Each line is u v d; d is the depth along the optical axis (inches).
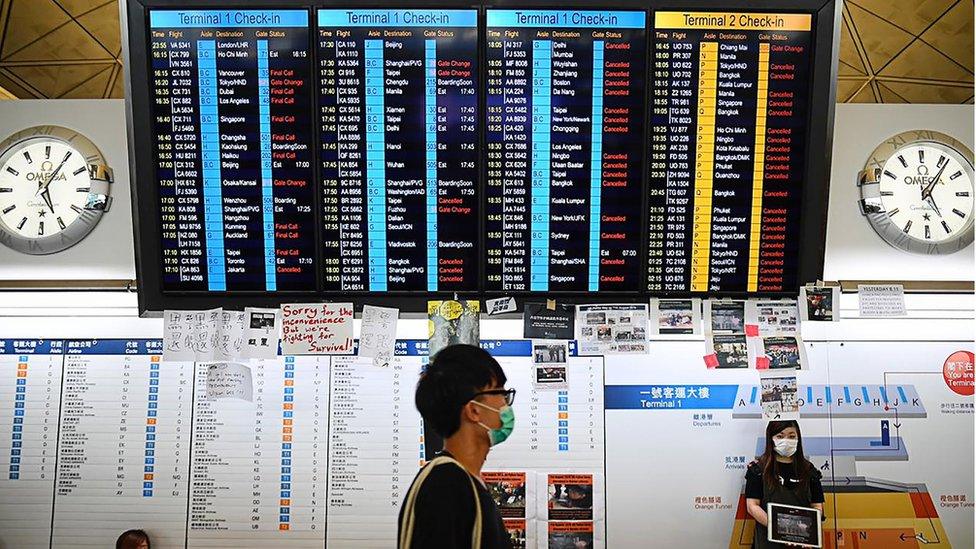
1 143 133.8
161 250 118.2
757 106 115.6
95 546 133.0
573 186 116.6
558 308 120.3
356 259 118.1
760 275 119.7
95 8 136.6
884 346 137.3
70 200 133.6
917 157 135.6
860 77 146.6
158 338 136.5
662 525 133.9
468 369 76.4
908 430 135.7
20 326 136.6
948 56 143.2
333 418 135.0
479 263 118.1
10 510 133.6
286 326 119.6
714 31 113.9
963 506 134.6
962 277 135.6
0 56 140.0
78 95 144.8
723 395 136.3
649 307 121.0
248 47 113.8
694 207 117.6
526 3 112.6
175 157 116.0
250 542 133.0
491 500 73.3
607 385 136.1
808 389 136.2
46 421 135.1
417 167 116.0
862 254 135.2
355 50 113.6
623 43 114.0
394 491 133.8
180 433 134.8
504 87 114.5
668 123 115.6
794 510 124.6
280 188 116.6
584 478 134.1
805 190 117.4
